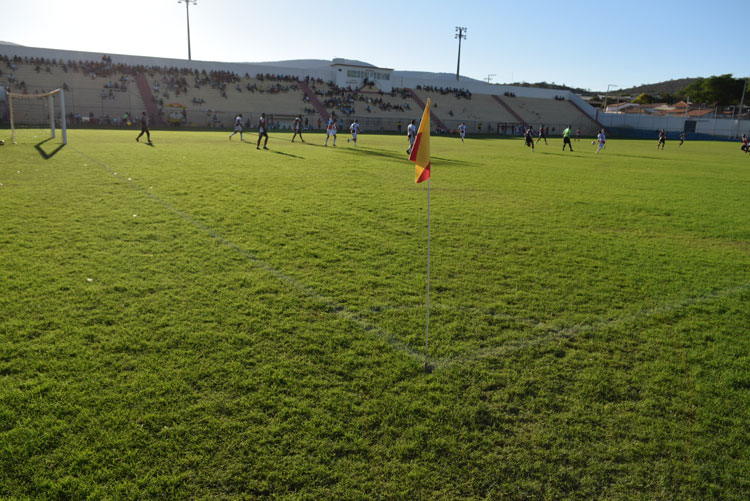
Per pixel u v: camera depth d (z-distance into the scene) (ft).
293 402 12.84
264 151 80.43
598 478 10.77
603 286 22.61
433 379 14.26
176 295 19.45
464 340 16.75
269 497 9.87
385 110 224.53
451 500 10.01
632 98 466.70
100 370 13.92
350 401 13.01
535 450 11.53
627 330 18.08
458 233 31.22
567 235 31.99
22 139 83.15
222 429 11.72
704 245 30.94
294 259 24.41
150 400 12.65
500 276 23.41
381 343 16.22
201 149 79.41
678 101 409.69
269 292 20.18
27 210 31.63
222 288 20.34
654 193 51.78
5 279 20.21
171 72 197.26
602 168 76.74
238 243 26.68
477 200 42.98
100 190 39.06
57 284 19.94
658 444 11.89
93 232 27.53
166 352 15.03
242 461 10.77
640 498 10.27
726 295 22.07
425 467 10.85
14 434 11.27
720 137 254.27
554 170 70.28
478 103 254.27
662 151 134.82
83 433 11.40
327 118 204.13
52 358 14.42
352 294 20.31
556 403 13.37
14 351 14.73
